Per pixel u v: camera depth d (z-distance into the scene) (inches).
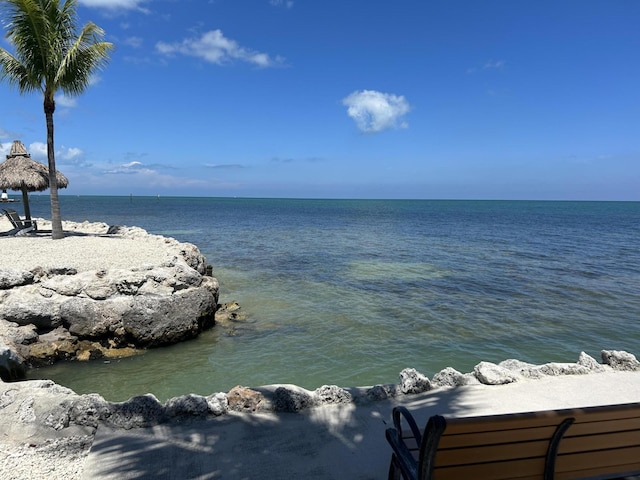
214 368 329.4
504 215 3489.2
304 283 652.7
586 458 110.5
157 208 3941.9
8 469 145.9
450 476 102.3
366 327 436.1
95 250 519.8
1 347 285.1
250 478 145.4
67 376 309.6
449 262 887.7
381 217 3024.1
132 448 160.4
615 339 415.8
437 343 394.0
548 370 244.7
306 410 193.0
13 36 546.0
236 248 1075.3
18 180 686.5
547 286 651.5
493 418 93.7
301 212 3708.2
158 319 362.9
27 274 366.3
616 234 1699.1
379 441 170.2
